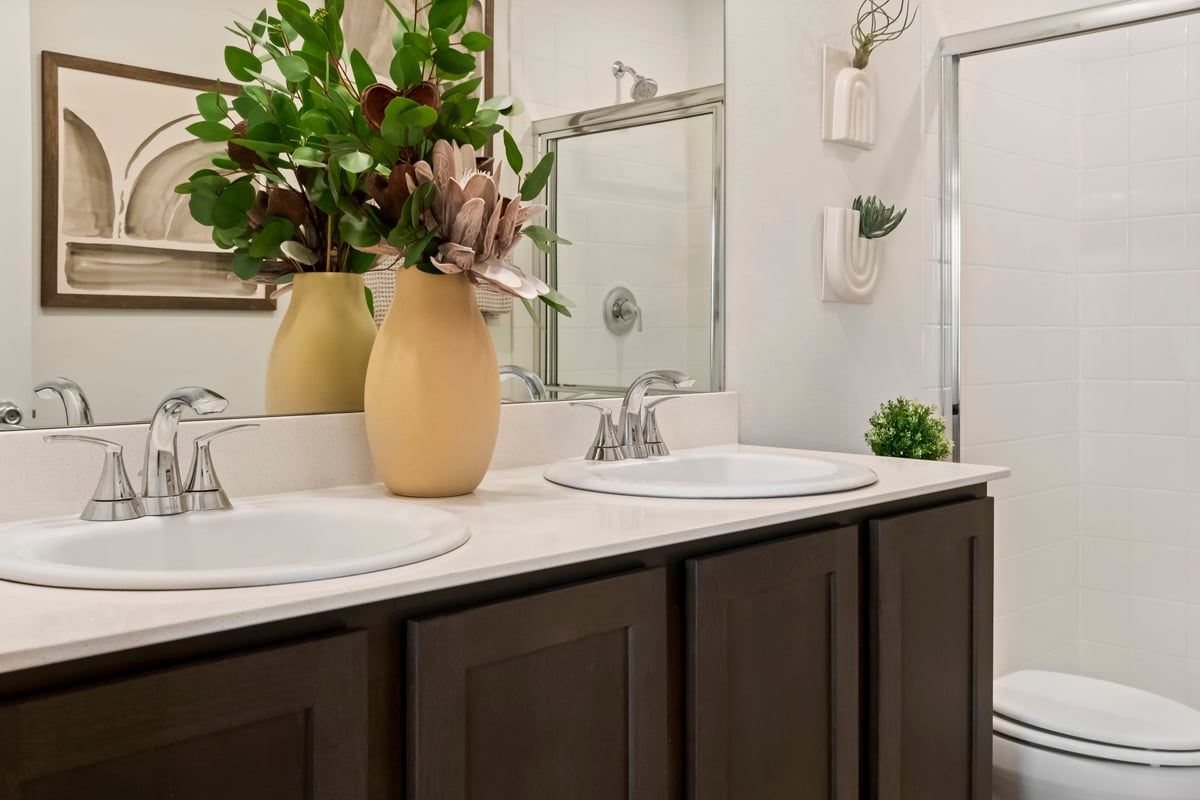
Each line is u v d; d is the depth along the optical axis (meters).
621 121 1.86
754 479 1.77
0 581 0.87
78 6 1.20
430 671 0.90
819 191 2.18
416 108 1.26
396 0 1.55
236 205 1.34
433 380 1.31
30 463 1.15
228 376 1.34
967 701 1.64
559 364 1.76
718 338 2.04
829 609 1.36
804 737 1.32
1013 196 2.63
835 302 2.21
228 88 1.34
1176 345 2.71
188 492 1.15
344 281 1.46
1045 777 1.87
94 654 0.70
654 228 1.92
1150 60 2.73
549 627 1.00
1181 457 2.71
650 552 1.13
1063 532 2.84
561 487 1.45
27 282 1.16
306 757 0.82
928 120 2.36
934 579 1.55
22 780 0.67
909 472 1.66
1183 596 2.72
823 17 2.19
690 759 1.17
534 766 1.00
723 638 1.18
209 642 0.78
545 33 1.74
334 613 0.86
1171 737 1.82
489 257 1.34
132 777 0.72
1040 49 2.73
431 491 1.34
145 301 1.26
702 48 1.99
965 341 2.48
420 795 0.90
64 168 1.19
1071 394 2.87
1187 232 2.69
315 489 1.40
